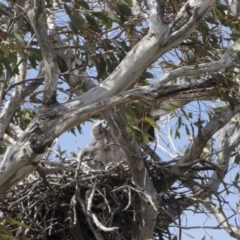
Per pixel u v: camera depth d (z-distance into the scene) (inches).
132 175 447.8
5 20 396.2
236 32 435.8
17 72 388.8
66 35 444.8
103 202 461.4
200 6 357.4
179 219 467.2
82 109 327.9
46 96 331.3
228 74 427.8
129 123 422.9
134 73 355.6
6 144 513.0
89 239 479.2
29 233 476.7
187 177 476.4
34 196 466.0
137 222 463.8
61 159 500.1
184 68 346.3
